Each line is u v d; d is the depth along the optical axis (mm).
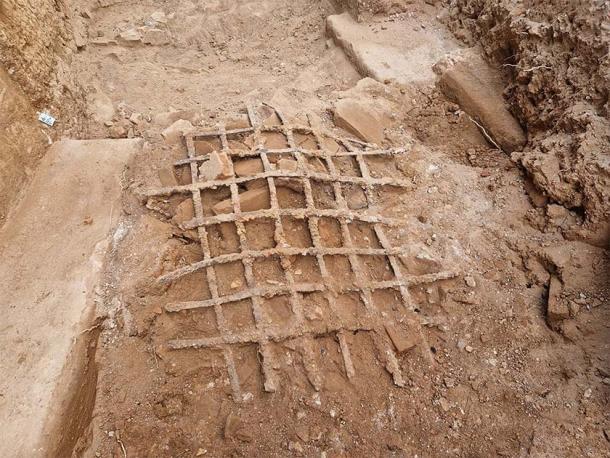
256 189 1530
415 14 2410
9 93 1524
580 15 1693
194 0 2818
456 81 1989
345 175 1680
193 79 2396
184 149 1650
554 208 1570
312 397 1309
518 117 1880
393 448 1281
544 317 1457
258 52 2592
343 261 1487
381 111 1936
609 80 1562
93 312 1284
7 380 1155
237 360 1336
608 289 1428
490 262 1558
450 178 1768
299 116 1837
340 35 2350
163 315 1348
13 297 1288
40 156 1588
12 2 1653
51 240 1402
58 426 1121
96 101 2070
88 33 2451
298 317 1359
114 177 1554
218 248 1445
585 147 1535
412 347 1407
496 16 2025
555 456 1224
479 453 1270
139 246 1411
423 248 1549
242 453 1256
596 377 1327
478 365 1395
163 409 1276
